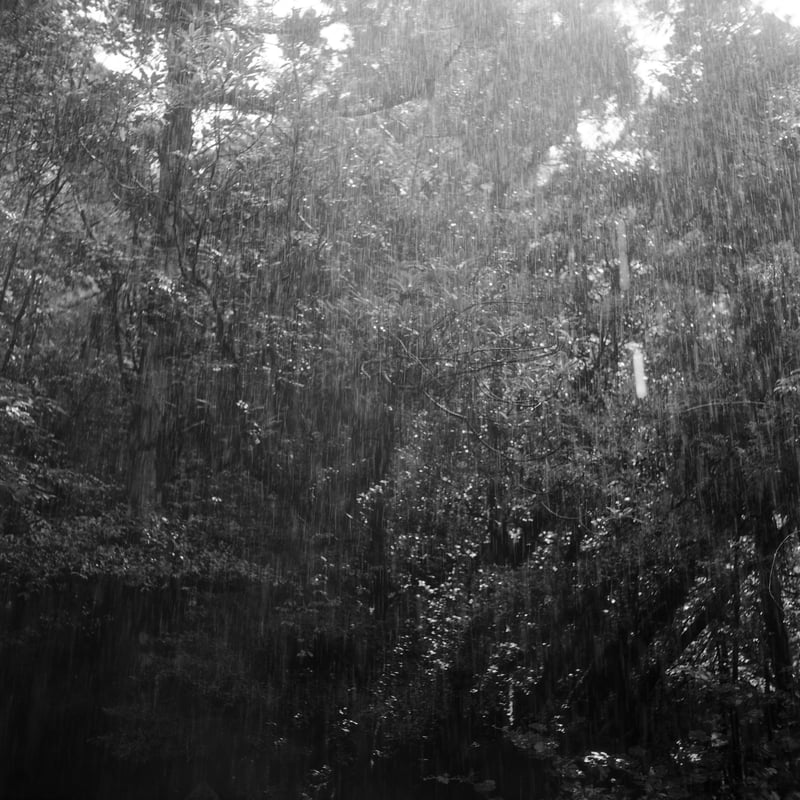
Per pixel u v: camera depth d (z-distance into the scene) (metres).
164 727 14.27
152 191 15.98
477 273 15.42
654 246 15.74
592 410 14.57
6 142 14.67
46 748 15.12
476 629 14.94
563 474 14.23
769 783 9.82
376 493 16.05
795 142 14.86
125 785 14.97
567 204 17.00
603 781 11.00
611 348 15.41
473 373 14.26
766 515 12.30
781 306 12.68
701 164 15.90
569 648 14.38
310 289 15.73
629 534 13.50
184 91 15.41
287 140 15.98
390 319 14.41
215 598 15.11
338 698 15.02
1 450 13.63
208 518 15.61
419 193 16.64
